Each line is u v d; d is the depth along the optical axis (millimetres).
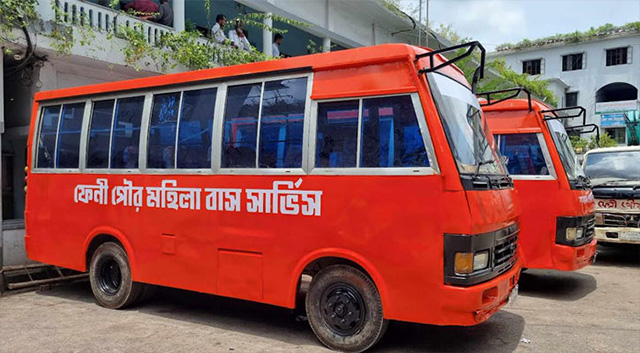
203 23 14438
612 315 5887
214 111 5352
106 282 6340
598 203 8961
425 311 4133
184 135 5566
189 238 5430
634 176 9406
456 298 3990
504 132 6918
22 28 7355
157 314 5973
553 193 6512
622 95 33375
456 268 4012
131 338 5027
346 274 4527
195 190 5398
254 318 5797
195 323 5590
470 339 4996
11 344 4848
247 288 5027
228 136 5242
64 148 6660
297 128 4805
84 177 6367
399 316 4242
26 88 8984
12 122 9297
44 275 7816
